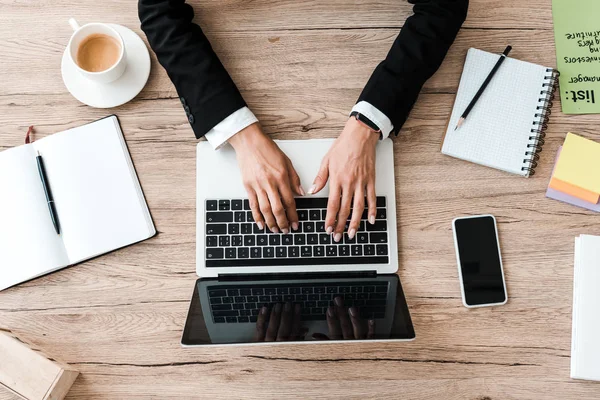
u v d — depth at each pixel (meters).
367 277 0.94
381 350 0.93
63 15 1.02
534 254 0.96
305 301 0.89
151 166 0.98
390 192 0.97
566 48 1.02
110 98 0.98
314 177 0.98
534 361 0.93
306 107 1.00
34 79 1.00
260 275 0.94
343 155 0.95
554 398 0.92
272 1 1.03
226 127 0.95
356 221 0.93
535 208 0.98
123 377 0.92
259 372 0.93
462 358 0.93
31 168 0.96
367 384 0.92
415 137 0.99
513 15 1.03
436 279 0.96
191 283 0.95
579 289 0.93
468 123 0.99
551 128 1.00
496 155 0.98
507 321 0.94
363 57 1.02
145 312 0.94
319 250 0.94
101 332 0.94
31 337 0.93
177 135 0.99
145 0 0.95
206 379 0.92
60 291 0.95
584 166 0.96
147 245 0.96
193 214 0.97
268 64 1.01
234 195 0.96
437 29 0.96
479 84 1.00
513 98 0.99
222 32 1.02
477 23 1.03
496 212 0.98
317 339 0.80
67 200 0.96
